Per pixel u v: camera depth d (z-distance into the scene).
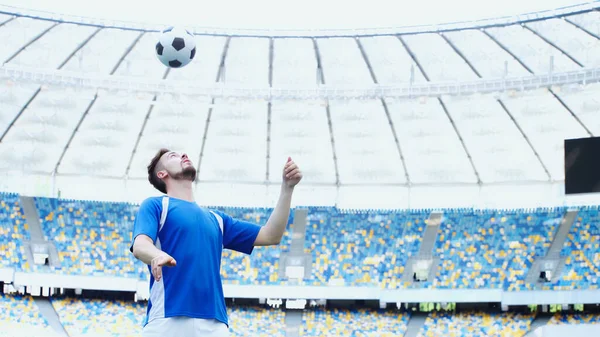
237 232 5.01
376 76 35.22
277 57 34.00
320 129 40.22
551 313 42.78
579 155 31.44
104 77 34.59
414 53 33.03
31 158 41.34
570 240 42.53
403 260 43.41
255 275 43.25
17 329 39.34
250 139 41.12
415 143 40.50
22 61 33.38
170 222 4.53
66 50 32.81
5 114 37.62
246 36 32.19
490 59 32.94
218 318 4.49
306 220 45.03
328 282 42.88
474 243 43.50
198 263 4.47
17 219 42.69
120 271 42.62
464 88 34.69
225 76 35.69
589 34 30.05
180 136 40.59
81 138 40.19
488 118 37.88
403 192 43.53
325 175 43.56
